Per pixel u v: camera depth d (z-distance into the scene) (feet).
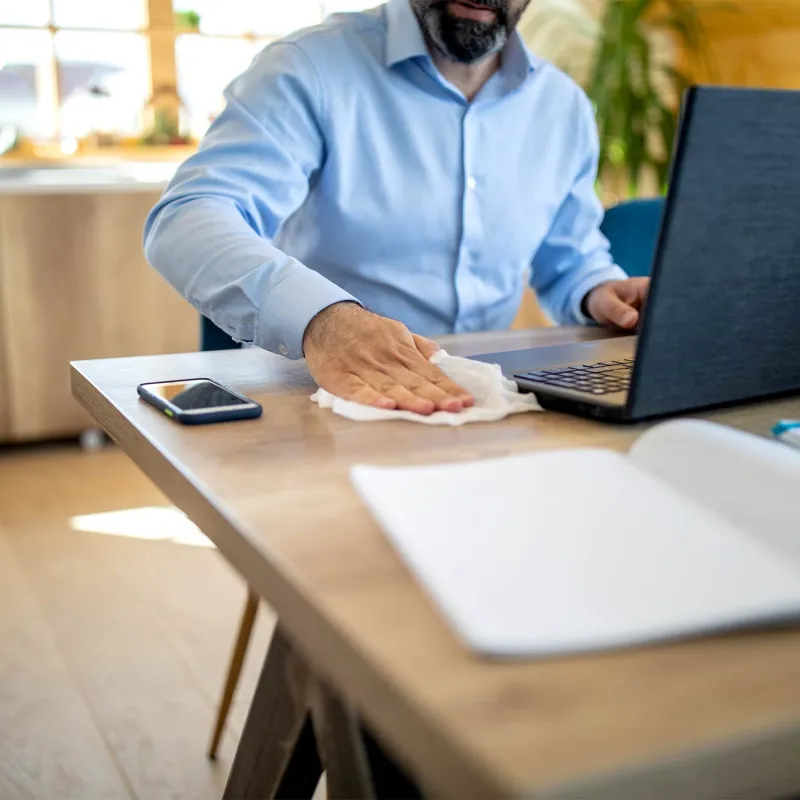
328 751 2.10
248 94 4.89
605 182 12.25
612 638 1.38
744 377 2.77
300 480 2.21
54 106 11.80
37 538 7.96
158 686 5.80
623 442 2.56
